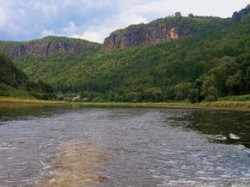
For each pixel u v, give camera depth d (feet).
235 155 121.70
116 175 92.94
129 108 521.65
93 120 266.16
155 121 260.21
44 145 137.69
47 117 290.76
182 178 91.25
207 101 572.10
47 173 92.48
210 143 148.36
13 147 132.16
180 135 174.81
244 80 596.70
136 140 155.94
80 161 108.17
